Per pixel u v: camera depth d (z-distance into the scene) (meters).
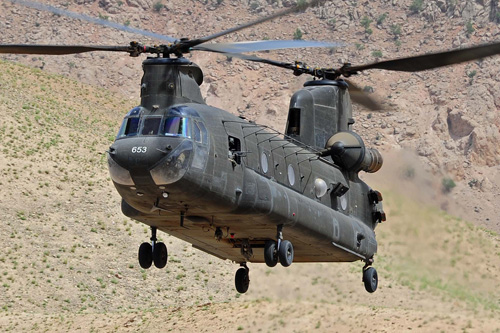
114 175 65.94
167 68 68.81
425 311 108.06
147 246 77.00
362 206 91.38
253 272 157.62
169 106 67.75
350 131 89.25
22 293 146.25
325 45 73.69
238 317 110.00
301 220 76.38
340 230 83.25
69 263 158.88
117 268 160.62
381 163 92.00
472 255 186.25
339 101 89.38
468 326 98.06
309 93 87.19
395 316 103.50
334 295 146.50
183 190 65.75
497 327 97.75
